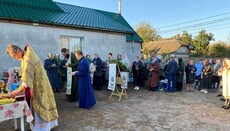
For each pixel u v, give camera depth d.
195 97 9.50
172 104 7.97
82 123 5.61
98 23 13.01
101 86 10.81
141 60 12.07
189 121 5.96
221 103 8.28
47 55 10.68
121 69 8.62
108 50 13.39
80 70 6.95
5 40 9.33
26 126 5.18
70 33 11.55
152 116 6.37
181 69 11.10
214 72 12.23
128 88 11.61
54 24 10.62
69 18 11.95
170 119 6.11
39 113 4.32
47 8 12.17
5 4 10.40
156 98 9.09
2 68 9.27
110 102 8.12
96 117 6.16
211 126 5.58
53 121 4.76
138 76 11.49
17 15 9.61
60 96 8.98
